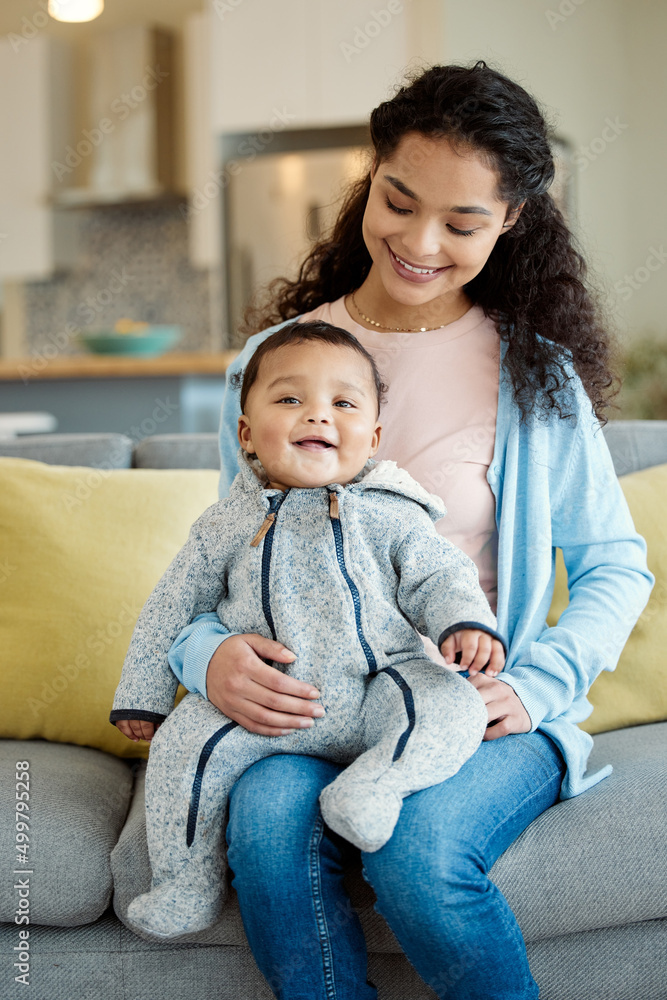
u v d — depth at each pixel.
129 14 4.88
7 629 1.43
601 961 1.10
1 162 4.96
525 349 1.26
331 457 1.11
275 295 1.60
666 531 1.49
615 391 1.40
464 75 1.12
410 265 1.19
